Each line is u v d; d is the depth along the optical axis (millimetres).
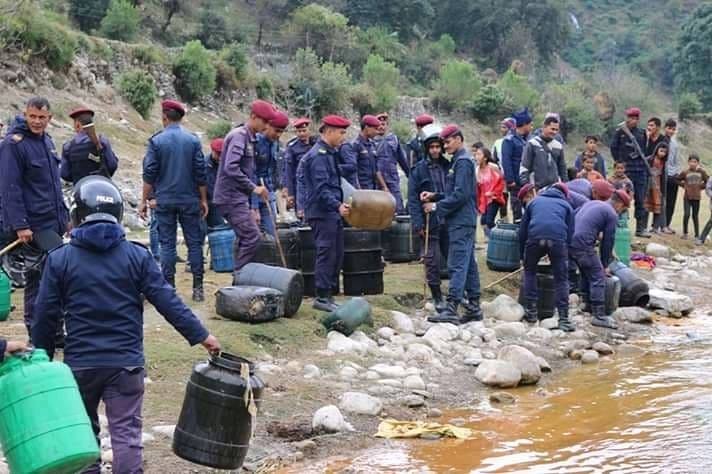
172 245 9789
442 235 11031
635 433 7215
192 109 41062
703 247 17906
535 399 8305
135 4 57000
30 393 4418
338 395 7871
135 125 33312
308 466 6367
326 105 51375
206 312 9695
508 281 12922
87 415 4590
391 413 7621
